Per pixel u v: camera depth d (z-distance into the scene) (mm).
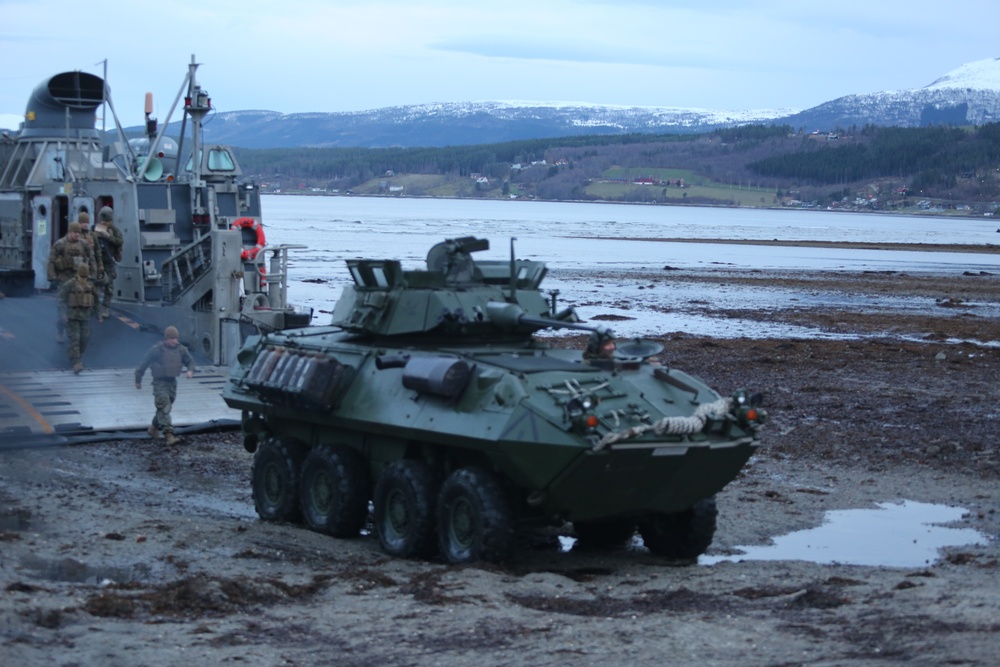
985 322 37500
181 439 16594
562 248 88000
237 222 23000
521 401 10391
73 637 8086
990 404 21469
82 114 26766
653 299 44562
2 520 11953
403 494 11203
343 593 9562
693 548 11445
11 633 8016
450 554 10805
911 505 14055
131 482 14414
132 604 8914
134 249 22812
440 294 12070
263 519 13023
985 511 13688
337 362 11938
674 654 7812
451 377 10766
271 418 13477
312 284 47594
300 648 8031
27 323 21594
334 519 12055
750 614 8898
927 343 31438
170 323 21812
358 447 12188
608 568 11055
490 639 8242
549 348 12469
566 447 10062
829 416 20109
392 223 130000
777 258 77938
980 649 7602
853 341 31672
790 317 38281
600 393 10703
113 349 20688
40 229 24625
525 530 11805
